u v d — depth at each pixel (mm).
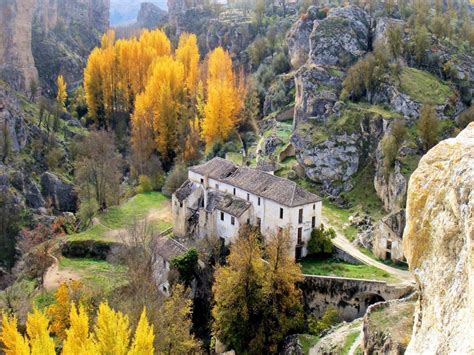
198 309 82312
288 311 72000
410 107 106062
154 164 134500
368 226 92500
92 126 174875
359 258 82250
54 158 143250
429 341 22594
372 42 135625
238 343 70188
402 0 154000
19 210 116188
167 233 101000
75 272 87750
